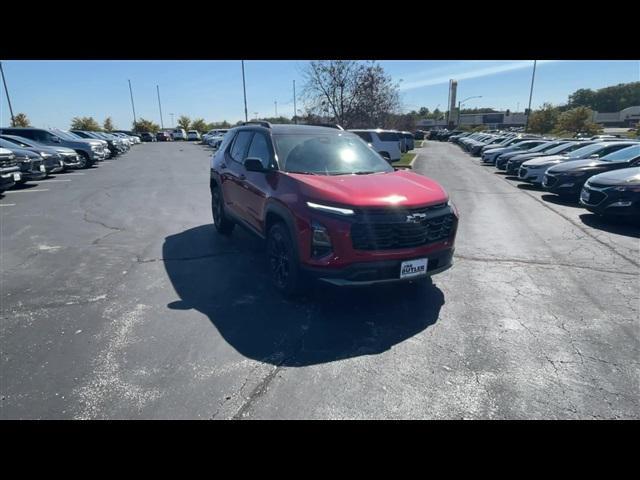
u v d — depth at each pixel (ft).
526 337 11.46
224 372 9.66
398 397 8.84
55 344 10.84
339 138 17.28
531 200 35.17
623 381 9.41
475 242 21.49
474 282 15.64
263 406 8.50
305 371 9.73
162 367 9.83
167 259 18.12
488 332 11.73
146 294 14.24
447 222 13.16
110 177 51.01
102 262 17.69
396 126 86.28
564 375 9.66
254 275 16.16
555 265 17.72
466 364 10.11
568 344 11.09
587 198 26.27
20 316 12.46
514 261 18.28
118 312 12.79
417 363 10.14
